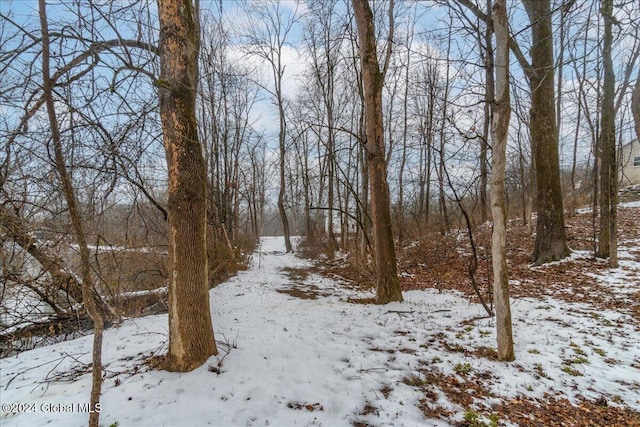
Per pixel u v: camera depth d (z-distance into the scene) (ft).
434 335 18.62
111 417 10.42
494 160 14.38
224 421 10.28
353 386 12.64
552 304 23.58
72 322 23.85
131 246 25.13
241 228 88.17
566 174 106.11
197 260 13.26
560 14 15.87
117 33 9.50
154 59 13.21
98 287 24.98
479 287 30.96
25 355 17.47
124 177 16.11
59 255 21.39
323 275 47.01
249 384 12.20
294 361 14.30
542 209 35.22
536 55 33.76
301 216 115.14
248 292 34.22
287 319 21.49
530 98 35.24
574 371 13.98
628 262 31.40
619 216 53.47
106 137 13.87
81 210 17.88
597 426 10.69
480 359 15.30
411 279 37.81
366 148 26.35
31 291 22.65
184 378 12.39
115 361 15.44
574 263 32.78
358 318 22.02
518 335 17.97
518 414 11.26
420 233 51.24
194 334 13.24
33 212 19.63
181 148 12.81
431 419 10.89
